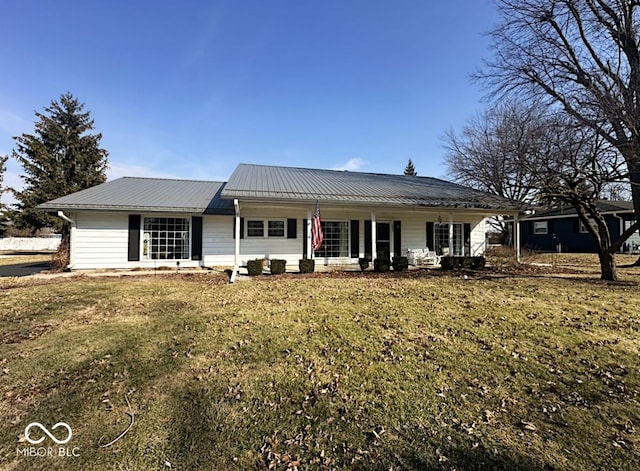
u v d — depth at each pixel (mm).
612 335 4637
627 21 9914
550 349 4137
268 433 2535
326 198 11008
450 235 13148
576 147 8789
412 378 3391
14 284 8820
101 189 13562
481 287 8312
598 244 10000
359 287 8344
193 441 2441
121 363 3766
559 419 2695
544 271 12250
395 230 14805
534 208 13258
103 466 2193
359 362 3770
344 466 2199
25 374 3510
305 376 3439
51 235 35031
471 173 19547
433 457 2271
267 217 13312
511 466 2176
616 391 3137
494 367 3639
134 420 2693
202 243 12852
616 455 2264
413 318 5449
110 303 6547
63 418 2732
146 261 12273
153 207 11781
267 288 8242
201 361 3811
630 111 8227
